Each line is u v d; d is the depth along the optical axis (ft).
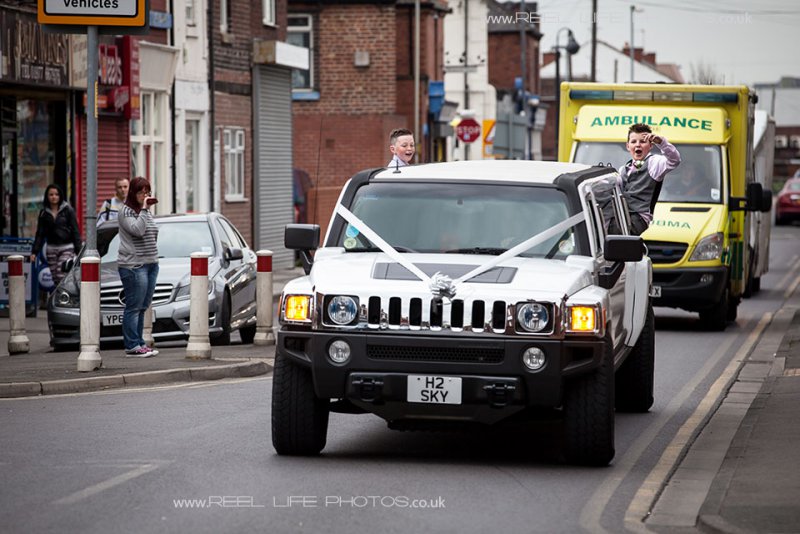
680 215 171.53
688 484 77.10
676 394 116.06
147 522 64.39
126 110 228.02
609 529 65.10
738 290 180.75
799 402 105.60
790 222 511.40
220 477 75.77
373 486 74.18
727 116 175.83
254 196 293.84
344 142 393.91
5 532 62.13
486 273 79.87
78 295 146.72
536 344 76.48
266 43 289.74
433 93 440.86
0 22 191.42
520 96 586.86
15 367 122.31
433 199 87.15
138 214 131.54
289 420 81.20
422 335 77.15
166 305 144.97
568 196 86.43
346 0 390.63
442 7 445.37
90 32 127.75
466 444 89.86
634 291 98.84
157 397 108.68
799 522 64.08
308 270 86.53
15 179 206.80
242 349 145.38
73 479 74.59
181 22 254.68
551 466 81.66
